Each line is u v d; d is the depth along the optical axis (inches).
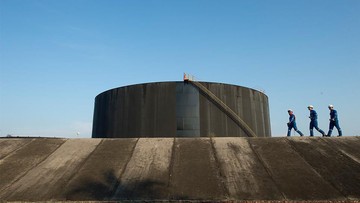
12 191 447.2
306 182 450.0
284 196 415.8
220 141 609.6
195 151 564.1
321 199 406.9
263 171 486.3
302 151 553.3
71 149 592.4
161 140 620.7
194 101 804.6
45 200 422.6
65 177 484.1
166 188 443.2
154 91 815.1
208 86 819.4
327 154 539.5
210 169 496.1
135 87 832.9
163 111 800.9
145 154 557.6
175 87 811.4
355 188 430.0
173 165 513.0
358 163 502.0
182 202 410.0
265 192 426.6
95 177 480.4
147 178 472.4
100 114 919.0
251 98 888.9
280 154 544.4
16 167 522.6
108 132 858.1
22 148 601.3
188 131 787.4
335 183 445.1
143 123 804.0
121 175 484.7
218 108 816.9
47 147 604.4
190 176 475.8
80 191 441.4
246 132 844.0
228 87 840.3
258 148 573.0
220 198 415.5
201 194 426.3
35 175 493.7
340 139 606.9
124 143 612.7
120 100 850.1
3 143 629.9
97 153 569.0
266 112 961.5
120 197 423.5
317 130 677.9
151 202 411.5
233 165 507.8
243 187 441.7
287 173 477.7
